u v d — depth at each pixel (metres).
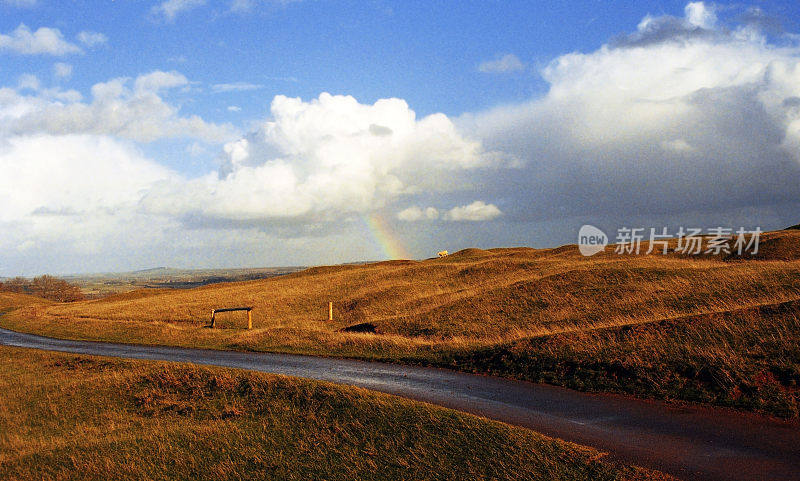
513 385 15.76
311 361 22.03
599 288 31.81
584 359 16.30
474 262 57.97
